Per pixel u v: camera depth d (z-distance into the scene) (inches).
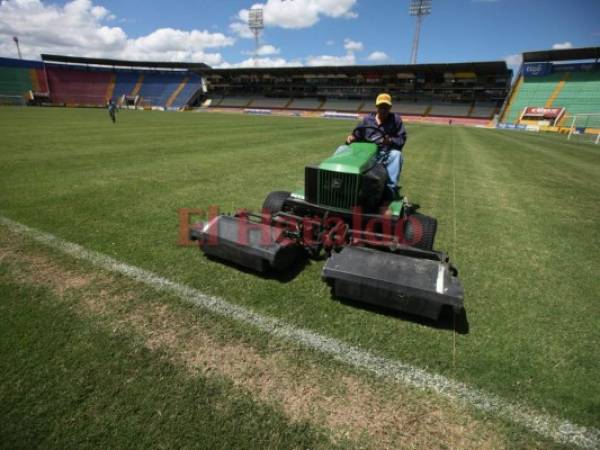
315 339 98.3
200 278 127.9
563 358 97.2
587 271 155.8
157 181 271.9
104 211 195.9
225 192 249.8
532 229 210.4
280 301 116.1
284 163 374.0
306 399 78.5
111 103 935.7
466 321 111.9
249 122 1213.7
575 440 72.6
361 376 86.0
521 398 82.2
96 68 2733.8
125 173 294.8
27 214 184.9
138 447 65.4
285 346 94.9
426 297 101.4
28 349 88.3
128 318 102.8
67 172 287.7
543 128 1606.8
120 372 82.7
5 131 602.2
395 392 81.9
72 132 623.2
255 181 286.7
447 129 1350.9
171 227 175.9
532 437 72.7
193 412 73.4
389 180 166.1
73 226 171.0
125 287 119.3
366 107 2363.4
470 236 192.9
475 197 280.7
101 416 71.4
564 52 1727.4
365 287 108.2
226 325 102.1
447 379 86.6
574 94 1718.8
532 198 289.1
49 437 66.6
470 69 1977.1
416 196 274.4
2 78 2319.1
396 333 103.2
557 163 514.3
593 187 346.0
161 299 113.3
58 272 127.2
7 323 97.9
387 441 69.9
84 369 83.0
